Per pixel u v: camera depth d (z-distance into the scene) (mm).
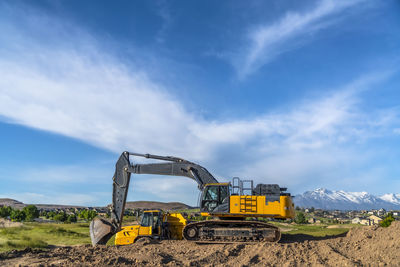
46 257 12812
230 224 17094
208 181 18516
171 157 19859
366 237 14250
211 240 16734
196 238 17078
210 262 11633
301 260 11469
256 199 16703
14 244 28328
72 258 12031
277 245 14211
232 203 16953
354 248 13148
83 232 48500
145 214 18062
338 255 11531
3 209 88250
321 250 13141
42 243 31297
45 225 56500
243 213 16672
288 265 10719
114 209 19625
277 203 16453
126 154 20172
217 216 17438
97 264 10898
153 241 16906
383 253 10867
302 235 20344
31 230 45656
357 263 10055
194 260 11570
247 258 12125
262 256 12570
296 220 102062
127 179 19891
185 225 17594
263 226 16641
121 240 17641
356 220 122188
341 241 14992
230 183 17688
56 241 36719
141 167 19719
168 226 18516
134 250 14305
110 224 18891
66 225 61250
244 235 16344
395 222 14508
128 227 17922
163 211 18781
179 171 19266
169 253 13461
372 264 9969
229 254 13133
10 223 52562
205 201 17797
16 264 11344
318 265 10484
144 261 11586
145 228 17703
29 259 12281
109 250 14523
